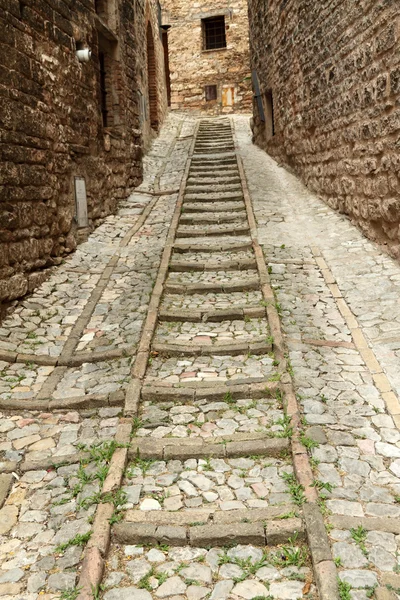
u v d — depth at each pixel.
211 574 2.69
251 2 13.70
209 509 3.05
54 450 3.66
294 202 8.89
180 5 20.81
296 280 6.00
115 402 4.10
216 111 20.97
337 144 7.64
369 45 6.05
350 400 3.93
